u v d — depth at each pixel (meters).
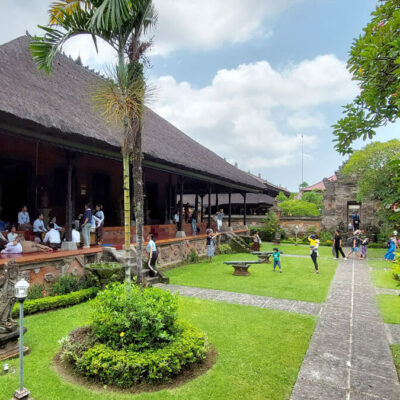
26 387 4.26
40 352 5.34
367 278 12.65
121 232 15.16
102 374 4.35
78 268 9.26
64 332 6.16
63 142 9.09
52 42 5.97
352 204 29.27
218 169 20.06
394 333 6.55
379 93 3.96
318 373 4.74
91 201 15.88
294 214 34.59
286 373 4.71
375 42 3.81
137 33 5.82
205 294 9.49
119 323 4.72
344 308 8.29
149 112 21.58
